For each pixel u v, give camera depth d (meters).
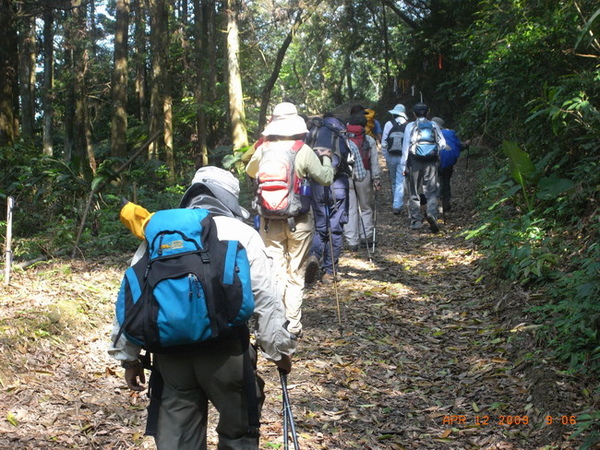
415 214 10.78
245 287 2.71
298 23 24.08
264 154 5.28
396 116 12.30
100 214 10.08
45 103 30.55
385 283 7.78
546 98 7.59
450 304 6.78
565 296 5.65
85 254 8.81
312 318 6.57
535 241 6.95
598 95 7.24
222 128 29.81
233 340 2.80
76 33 27.09
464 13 21.75
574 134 7.80
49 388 4.62
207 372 2.78
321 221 6.45
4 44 12.45
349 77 44.56
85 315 5.96
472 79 10.24
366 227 9.77
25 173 11.36
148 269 2.70
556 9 7.76
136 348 2.82
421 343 5.80
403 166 10.46
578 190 7.09
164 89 23.84
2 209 10.09
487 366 5.08
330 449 4.02
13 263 8.08
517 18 8.45
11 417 4.11
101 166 10.77
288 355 2.95
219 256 2.71
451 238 9.90
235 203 3.14
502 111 9.23
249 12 23.89
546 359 4.83
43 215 10.34
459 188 14.16
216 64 29.44
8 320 5.31
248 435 2.96
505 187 9.55
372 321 6.42
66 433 4.02
